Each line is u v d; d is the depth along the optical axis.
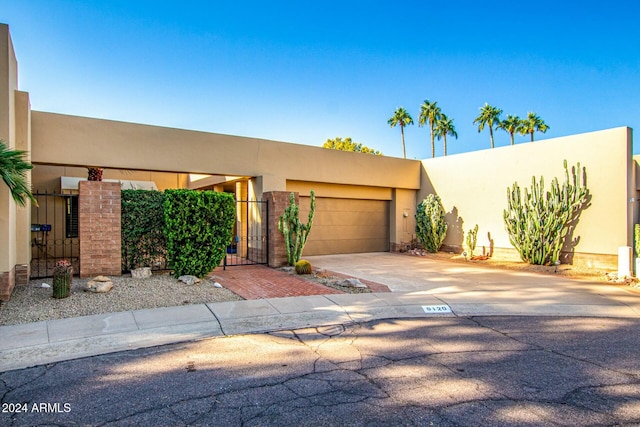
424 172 19.53
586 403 3.86
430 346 5.66
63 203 15.39
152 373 4.59
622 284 10.74
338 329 6.53
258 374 4.57
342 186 17.58
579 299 8.79
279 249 12.95
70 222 15.38
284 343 5.78
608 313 7.75
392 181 18.72
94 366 4.80
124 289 8.45
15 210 8.77
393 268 13.57
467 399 3.92
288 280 10.54
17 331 5.89
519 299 8.73
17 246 9.11
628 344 5.80
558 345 5.73
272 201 13.05
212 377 4.48
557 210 13.64
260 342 5.81
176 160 13.12
